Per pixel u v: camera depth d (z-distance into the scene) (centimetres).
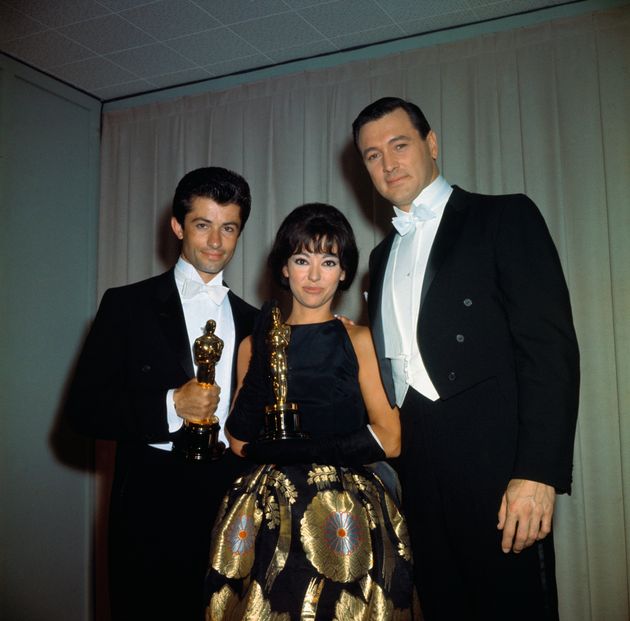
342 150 340
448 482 172
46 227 364
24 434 342
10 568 329
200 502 206
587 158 295
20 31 323
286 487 172
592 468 283
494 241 177
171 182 381
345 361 185
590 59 299
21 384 343
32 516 343
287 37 333
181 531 204
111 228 395
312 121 349
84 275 387
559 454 156
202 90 381
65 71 366
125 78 377
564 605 283
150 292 225
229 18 314
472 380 172
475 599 169
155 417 198
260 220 354
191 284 218
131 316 221
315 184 345
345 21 319
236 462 212
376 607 161
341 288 197
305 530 165
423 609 181
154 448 209
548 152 302
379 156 196
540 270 169
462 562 171
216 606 167
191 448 190
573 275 292
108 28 322
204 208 213
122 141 396
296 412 176
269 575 162
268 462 174
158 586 202
